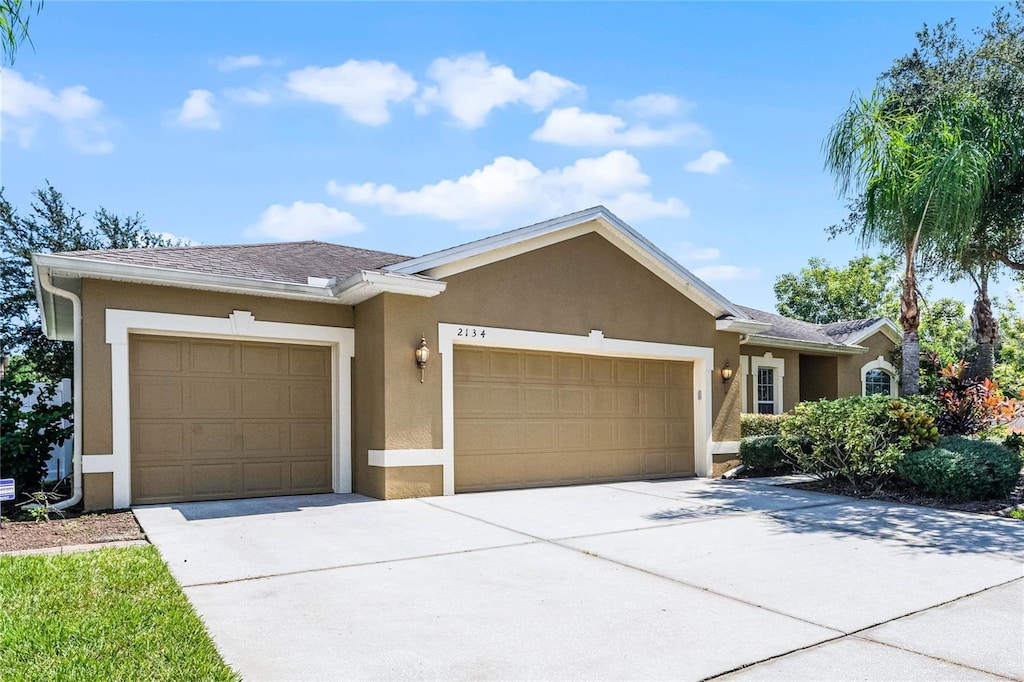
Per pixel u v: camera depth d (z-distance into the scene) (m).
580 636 4.50
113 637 4.21
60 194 24.31
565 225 11.93
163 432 9.73
